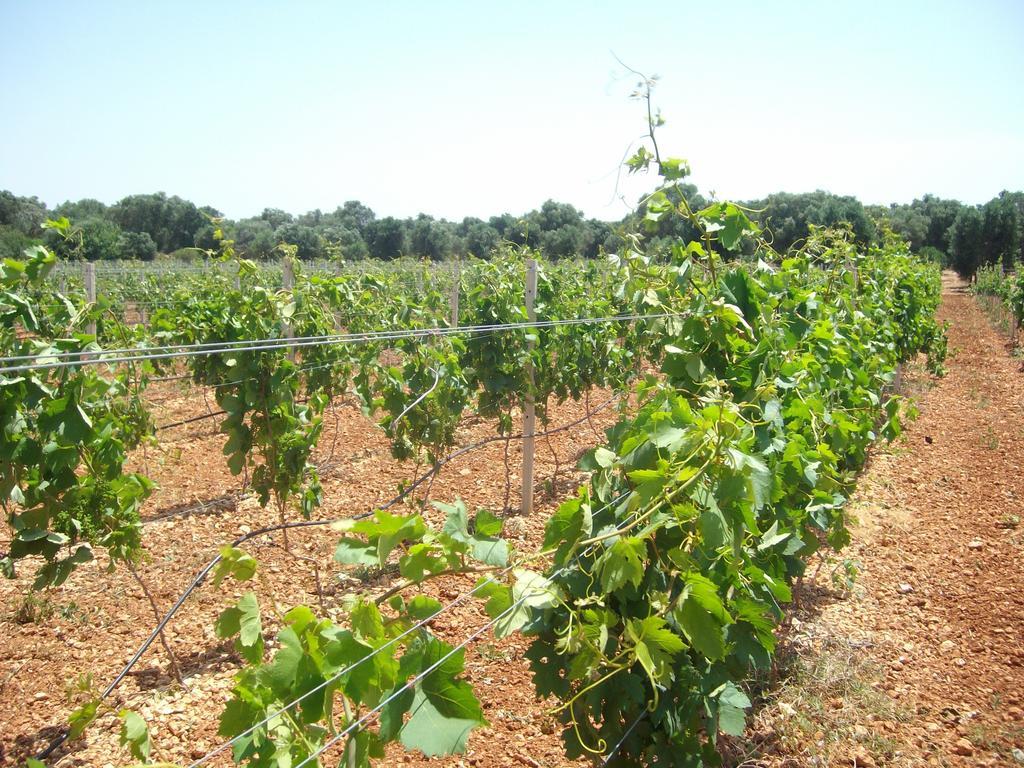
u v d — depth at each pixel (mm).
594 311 8609
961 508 6230
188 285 13359
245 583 4723
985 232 38375
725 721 2297
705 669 2246
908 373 12914
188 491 6469
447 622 4145
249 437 4617
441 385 5699
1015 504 6293
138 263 20031
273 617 4305
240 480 6812
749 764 3096
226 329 6172
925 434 8711
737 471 1965
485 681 3609
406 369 5750
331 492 6480
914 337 10078
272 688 1499
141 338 6078
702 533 1942
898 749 3201
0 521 5613
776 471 2762
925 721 3436
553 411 9914
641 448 2254
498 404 6238
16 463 3258
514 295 6664
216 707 3461
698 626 1976
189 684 3645
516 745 3133
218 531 5566
